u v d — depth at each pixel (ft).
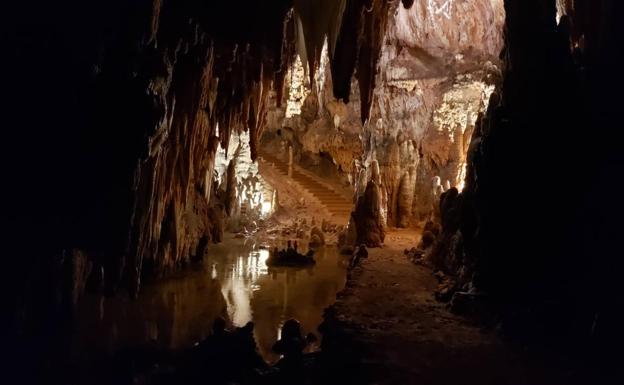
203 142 37.35
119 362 20.08
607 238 17.29
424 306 23.30
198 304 29.12
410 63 49.21
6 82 17.34
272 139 75.97
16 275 17.93
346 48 26.99
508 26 21.74
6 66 17.30
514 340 18.42
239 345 19.97
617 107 19.13
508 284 20.33
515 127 20.17
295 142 73.46
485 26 43.60
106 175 19.27
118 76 19.80
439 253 31.60
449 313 22.18
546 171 19.40
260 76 31.86
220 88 37.11
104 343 22.18
